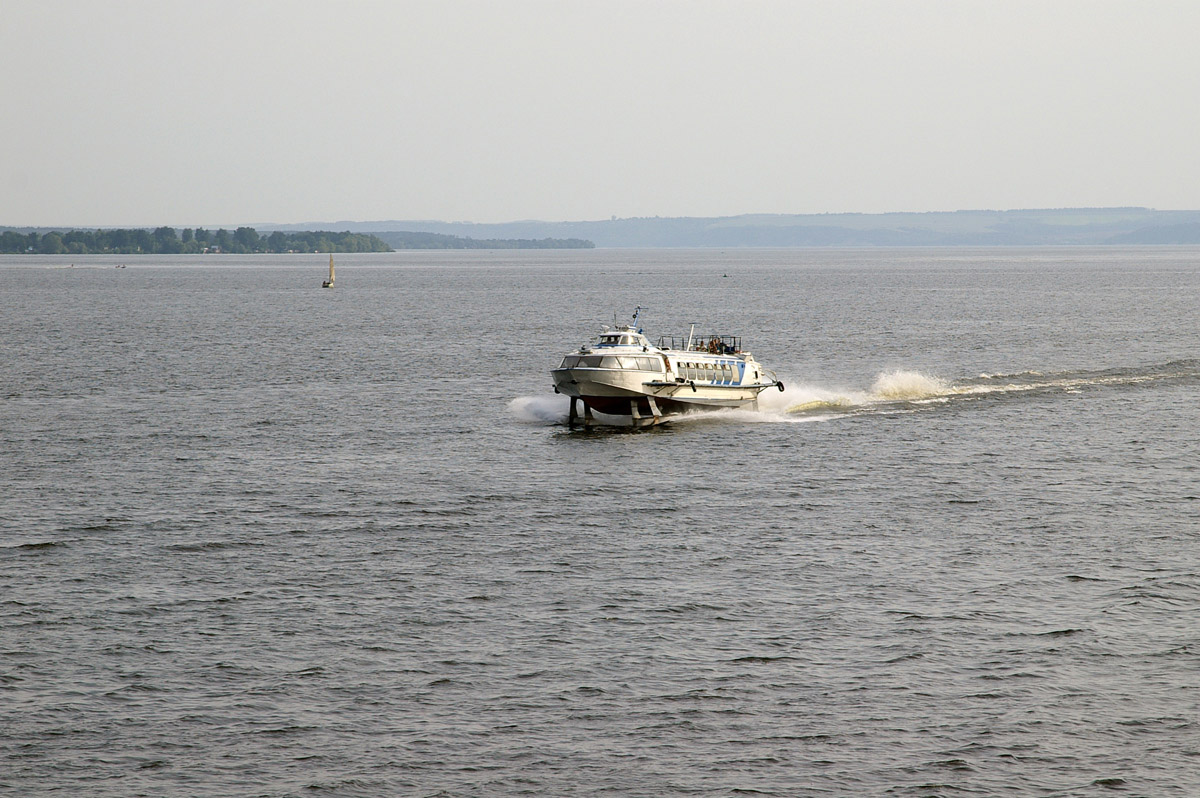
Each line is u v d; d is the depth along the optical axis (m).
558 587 146.00
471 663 123.06
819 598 141.62
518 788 100.25
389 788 100.12
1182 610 136.38
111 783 100.19
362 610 137.75
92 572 150.62
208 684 117.81
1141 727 109.06
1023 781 100.81
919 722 110.56
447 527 173.75
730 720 111.12
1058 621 133.38
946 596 141.88
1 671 119.81
